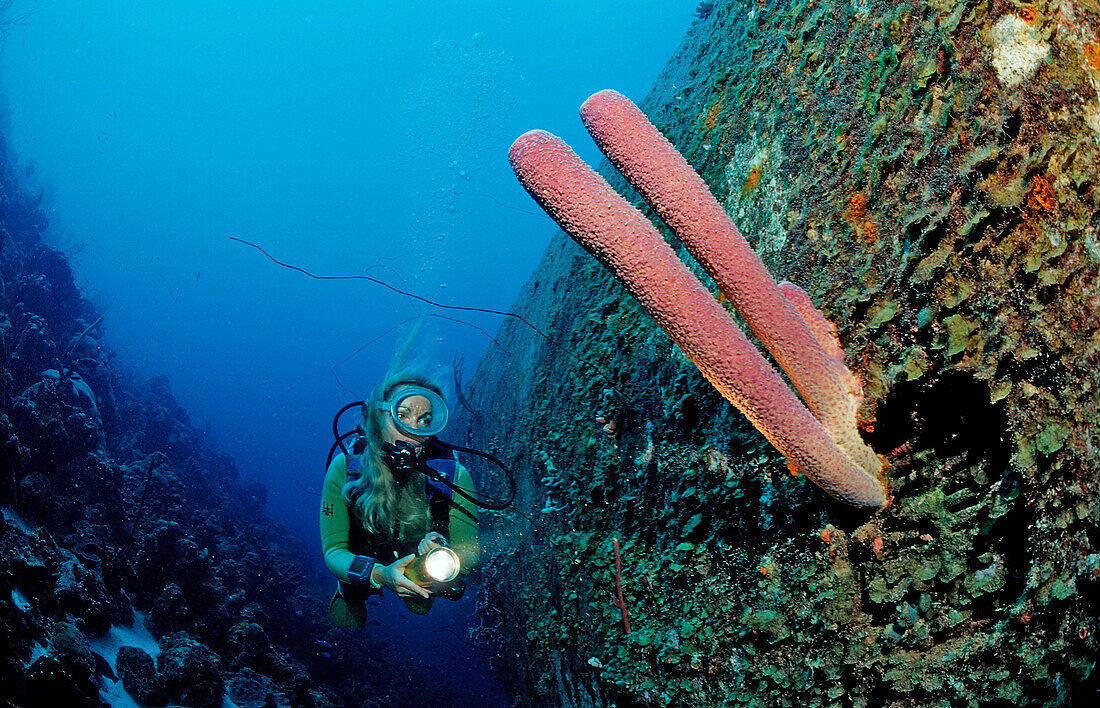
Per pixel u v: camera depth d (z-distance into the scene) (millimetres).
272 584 7484
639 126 1558
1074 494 1588
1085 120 1608
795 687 2125
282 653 6020
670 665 2693
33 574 3973
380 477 3080
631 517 3322
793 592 2176
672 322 1482
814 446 1636
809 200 2320
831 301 2072
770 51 2916
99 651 4340
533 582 4766
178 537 5742
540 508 4758
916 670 1827
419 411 3080
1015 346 1648
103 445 7090
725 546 2549
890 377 1839
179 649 4555
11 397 5617
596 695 3447
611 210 1402
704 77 4020
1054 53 1641
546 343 5605
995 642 1709
